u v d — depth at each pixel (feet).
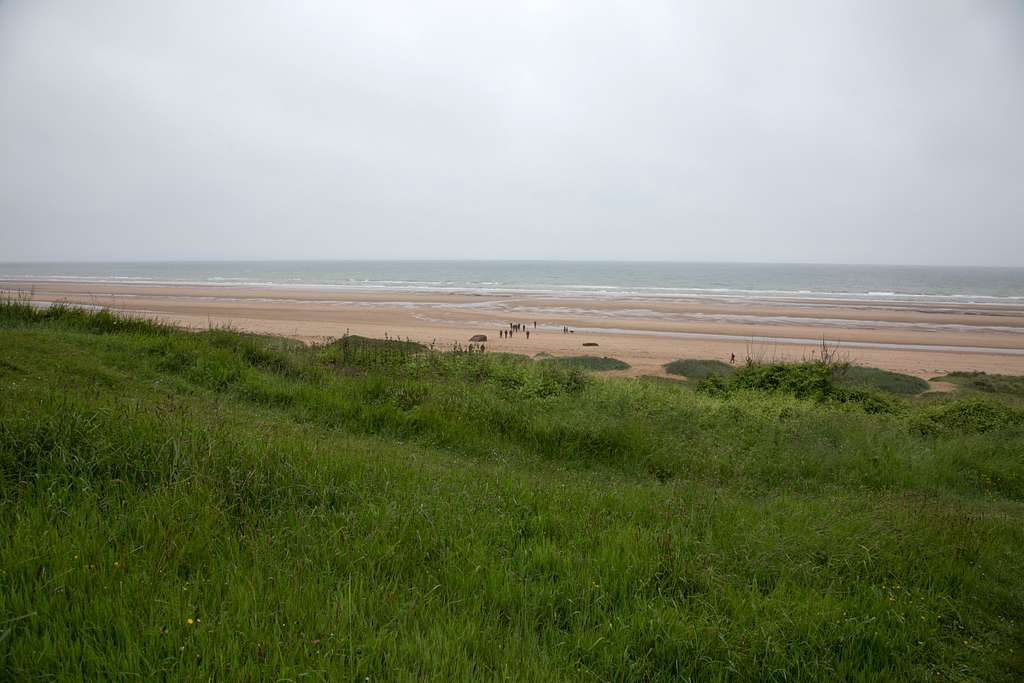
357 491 16.19
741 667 10.62
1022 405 50.55
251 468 15.89
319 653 9.11
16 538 10.82
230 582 10.76
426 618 10.69
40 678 8.12
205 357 32.89
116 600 9.73
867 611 12.73
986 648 12.16
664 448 26.91
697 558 14.06
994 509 22.79
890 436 30.37
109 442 15.37
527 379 38.04
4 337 28.66
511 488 18.43
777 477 24.88
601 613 11.60
